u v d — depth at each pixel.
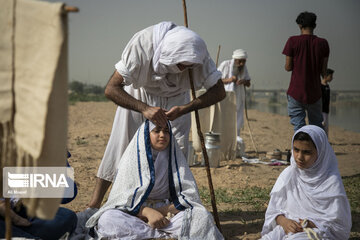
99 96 35.59
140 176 4.37
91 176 7.09
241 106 9.71
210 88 4.73
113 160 4.94
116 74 4.59
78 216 4.58
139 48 4.53
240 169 7.96
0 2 2.40
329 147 4.09
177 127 4.95
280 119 18.88
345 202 3.96
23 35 2.37
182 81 4.81
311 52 7.21
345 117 21.39
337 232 3.94
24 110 2.40
